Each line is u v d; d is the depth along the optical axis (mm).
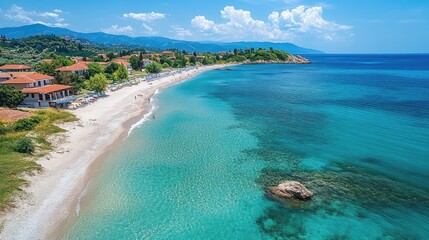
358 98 84438
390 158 39469
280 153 42375
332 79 139250
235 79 141500
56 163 36781
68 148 42094
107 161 39062
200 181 34031
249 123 58562
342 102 79000
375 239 24125
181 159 40281
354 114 64375
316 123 57781
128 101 78375
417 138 47219
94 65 112750
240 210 28344
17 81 70938
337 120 59500
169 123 58656
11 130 43812
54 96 67188
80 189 31453
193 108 73688
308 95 92188
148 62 178625
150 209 28391
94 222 26141
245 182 33781
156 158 40500
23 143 37312
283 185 30922
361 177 34344
